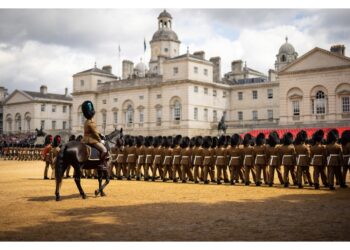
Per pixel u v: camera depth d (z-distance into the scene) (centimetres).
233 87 9150
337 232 1138
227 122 8469
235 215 1392
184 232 1148
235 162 2488
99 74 9644
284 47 10562
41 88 12462
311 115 7094
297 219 1319
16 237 1102
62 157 1808
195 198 1823
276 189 2191
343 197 1842
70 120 12488
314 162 2220
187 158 2672
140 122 8756
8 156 6750
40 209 1545
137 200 1770
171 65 8169
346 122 6500
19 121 12112
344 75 6800
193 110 8025
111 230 1177
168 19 11150
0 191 2147
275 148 2367
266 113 8731
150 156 2802
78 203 1694
